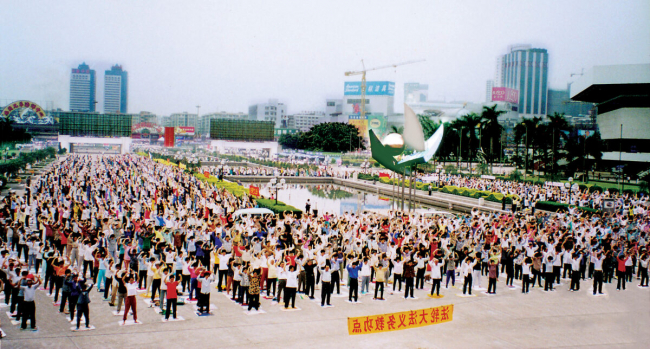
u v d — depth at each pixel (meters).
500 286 23.45
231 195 46.06
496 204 55.00
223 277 23.50
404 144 46.28
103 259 19.69
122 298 17.56
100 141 145.38
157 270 18.83
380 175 84.50
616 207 46.31
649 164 81.44
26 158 87.88
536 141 98.31
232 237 26.36
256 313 18.33
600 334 17.17
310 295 20.97
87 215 30.92
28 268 22.08
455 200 59.44
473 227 31.42
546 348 15.78
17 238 23.81
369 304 19.84
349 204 59.56
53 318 16.81
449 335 16.72
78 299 15.91
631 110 84.12
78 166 73.38
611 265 24.36
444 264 23.02
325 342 15.62
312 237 25.25
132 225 26.91
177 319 17.30
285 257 21.25
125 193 41.31
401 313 16.52
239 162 132.00
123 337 15.36
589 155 97.19
